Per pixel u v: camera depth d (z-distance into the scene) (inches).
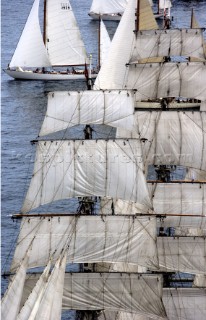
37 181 7308.1
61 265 6043.3
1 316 5812.0
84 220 7229.3
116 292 7165.4
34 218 7214.6
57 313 5984.3
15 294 5959.6
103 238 7234.3
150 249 7268.7
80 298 7155.5
